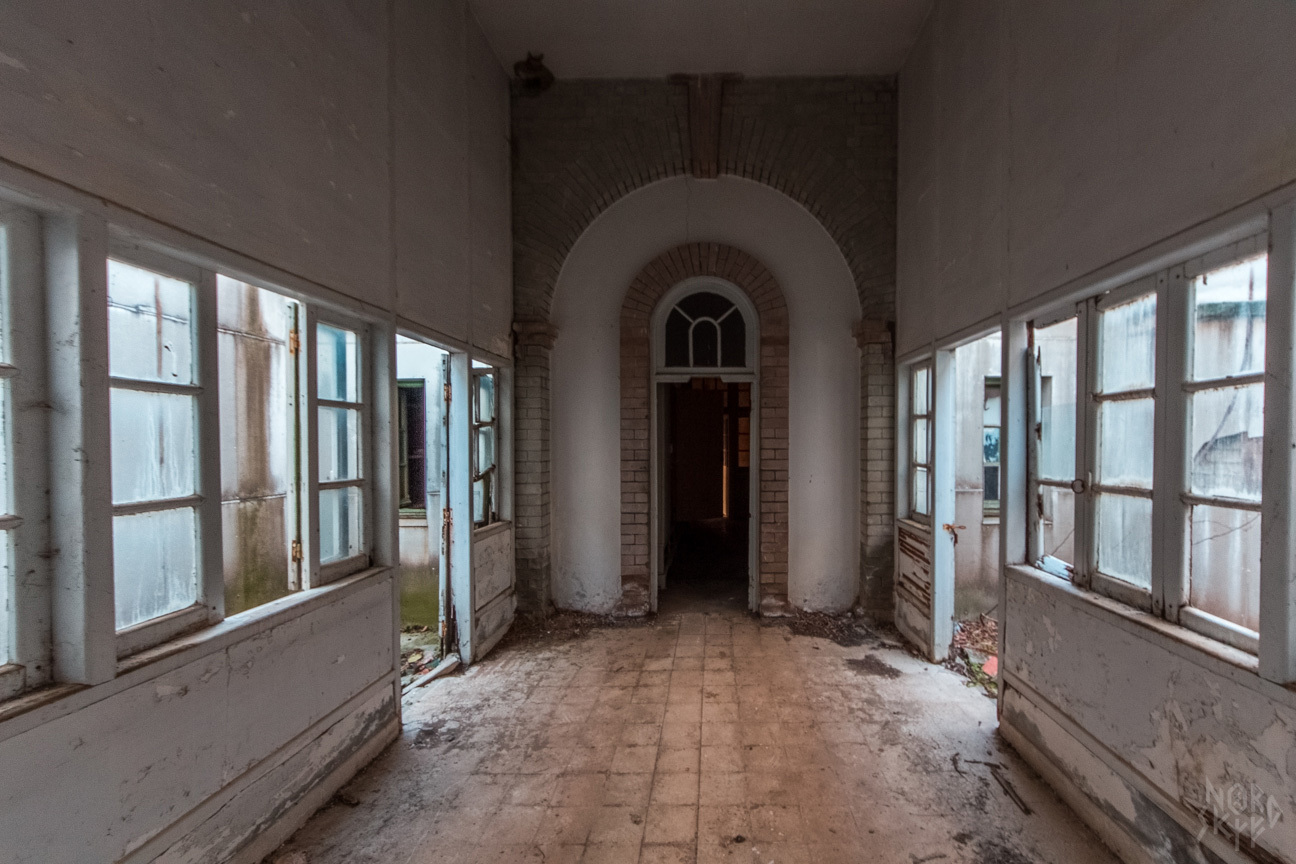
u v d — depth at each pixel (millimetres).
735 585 5840
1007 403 2873
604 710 3264
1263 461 1567
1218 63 1656
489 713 3240
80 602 1479
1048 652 2535
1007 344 2865
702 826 2299
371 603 2770
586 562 4918
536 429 4676
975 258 3223
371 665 2771
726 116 4652
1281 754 1496
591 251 4910
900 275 4441
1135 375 2189
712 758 2770
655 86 4664
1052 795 2465
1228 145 1629
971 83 3266
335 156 2469
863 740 2918
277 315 2656
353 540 2828
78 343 1468
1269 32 1501
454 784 2580
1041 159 2570
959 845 2176
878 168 4570
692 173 4777
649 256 4906
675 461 9188
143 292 1776
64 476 1480
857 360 4801
